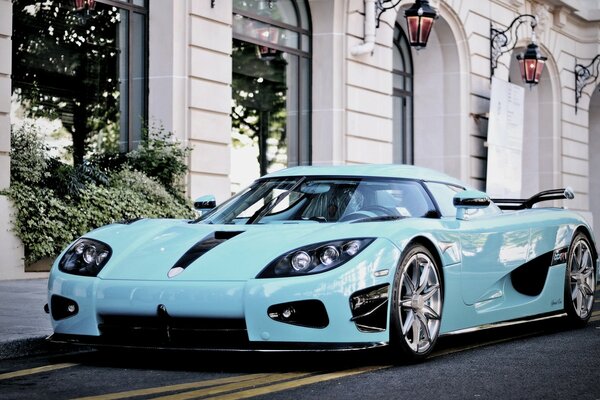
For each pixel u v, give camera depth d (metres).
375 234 5.16
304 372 5.01
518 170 19.64
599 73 24.14
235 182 14.26
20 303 7.91
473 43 18.91
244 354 5.65
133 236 5.50
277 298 4.80
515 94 19.36
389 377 4.83
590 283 7.45
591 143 26.73
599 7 23.69
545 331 7.12
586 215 23.84
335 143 15.45
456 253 5.78
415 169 6.38
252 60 14.52
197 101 12.67
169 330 4.96
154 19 12.59
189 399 4.25
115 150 12.38
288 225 5.45
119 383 4.70
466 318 5.93
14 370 5.18
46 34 11.62
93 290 5.10
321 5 15.48
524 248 6.64
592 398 4.27
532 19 21.38
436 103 18.69
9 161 10.32
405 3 16.78
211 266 5.00
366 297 4.98
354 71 15.75
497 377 4.83
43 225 10.48
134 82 12.59
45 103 11.59
